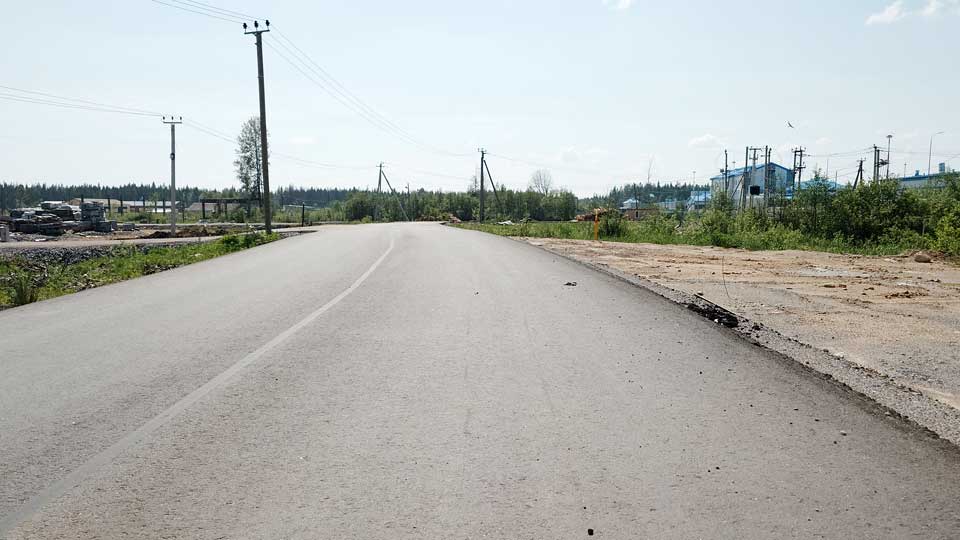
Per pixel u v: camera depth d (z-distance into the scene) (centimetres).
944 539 270
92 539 274
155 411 448
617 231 3002
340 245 2356
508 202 10256
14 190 15200
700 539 270
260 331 734
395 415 436
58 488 325
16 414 443
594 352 617
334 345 656
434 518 290
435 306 895
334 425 416
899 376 555
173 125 4531
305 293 1050
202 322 799
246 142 9256
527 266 1466
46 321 827
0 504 308
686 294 1006
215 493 318
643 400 464
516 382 513
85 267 2258
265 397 479
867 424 412
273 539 272
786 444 377
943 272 1429
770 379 520
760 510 296
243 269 1503
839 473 336
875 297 1038
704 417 427
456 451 370
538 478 332
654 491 316
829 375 533
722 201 3616
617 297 974
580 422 418
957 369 579
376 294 1023
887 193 2589
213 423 422
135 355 621
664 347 638
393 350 630
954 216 1898
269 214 3353
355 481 331
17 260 2502
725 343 656
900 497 309
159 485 328
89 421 428
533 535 274
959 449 370
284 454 368
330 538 273
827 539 270
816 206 2819
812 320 823
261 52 3272
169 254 2319
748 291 1104
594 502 304
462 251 1967
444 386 504
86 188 19425
